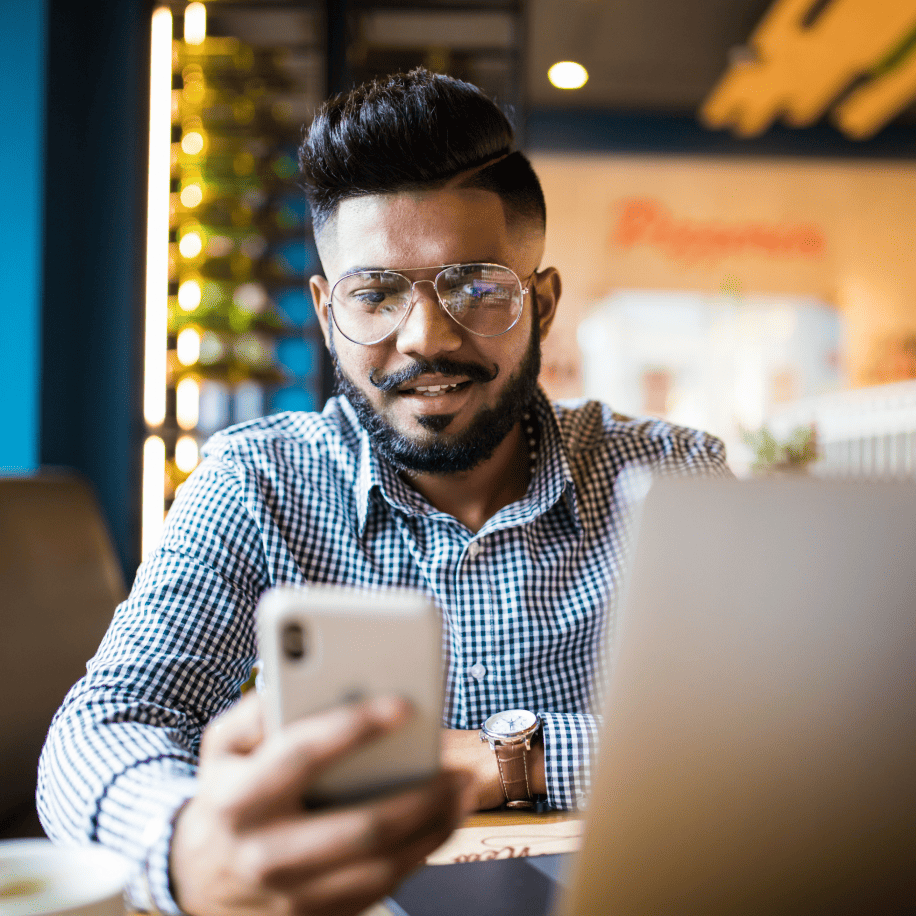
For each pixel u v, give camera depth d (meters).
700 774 0.45
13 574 1.13
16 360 3.31
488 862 0.69
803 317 8.25
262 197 3.53
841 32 6.10
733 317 8.20
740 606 0.44
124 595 1.33
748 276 8.22
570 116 7.91
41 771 0.77
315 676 0.42
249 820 0.40
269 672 0.42
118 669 0.93
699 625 0.44
